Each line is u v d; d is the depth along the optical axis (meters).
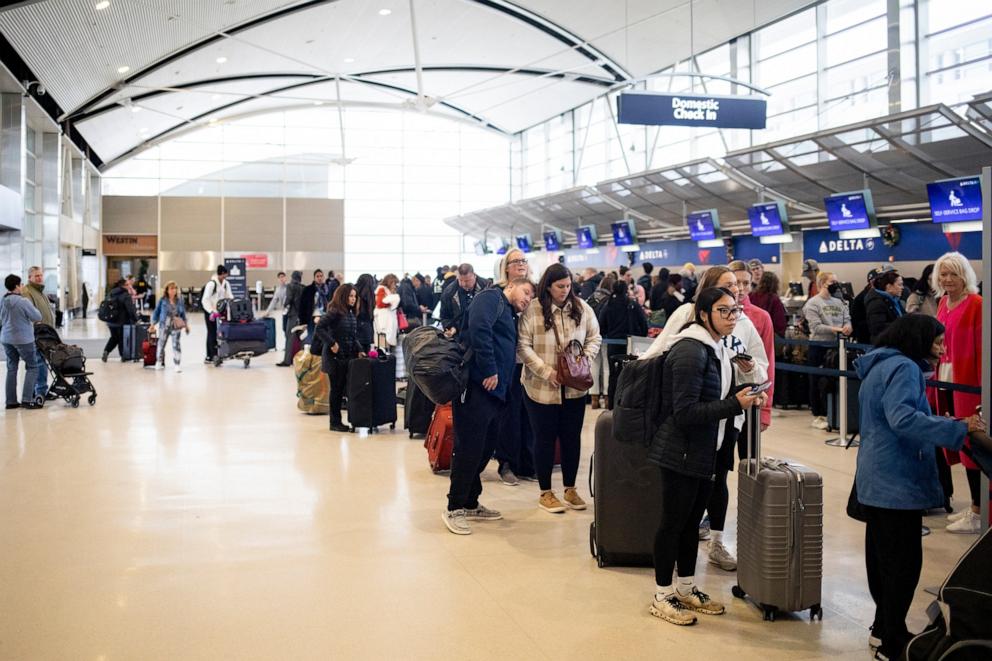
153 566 4.62
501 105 34.59
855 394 8.38
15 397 10.52
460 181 39.88
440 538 5.19
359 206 39.34
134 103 29.20
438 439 6.89
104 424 9.33
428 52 27.78
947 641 2.85
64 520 5.52
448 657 3.50
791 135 21.31
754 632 3.78
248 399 11.41
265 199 38.81
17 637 3.66
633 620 3.91
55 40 18.14
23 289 11.05
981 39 16.33
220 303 15.84
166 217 38.34
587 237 25.92
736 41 23.03
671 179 19.28
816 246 17.38
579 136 33.59
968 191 12.85
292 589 4.28
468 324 5.39
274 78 30.72
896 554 3.45
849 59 19.44
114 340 16.50
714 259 20.72
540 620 3.90
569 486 5.88
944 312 5.73
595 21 23.44
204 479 6.72
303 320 15.48
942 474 5.58
